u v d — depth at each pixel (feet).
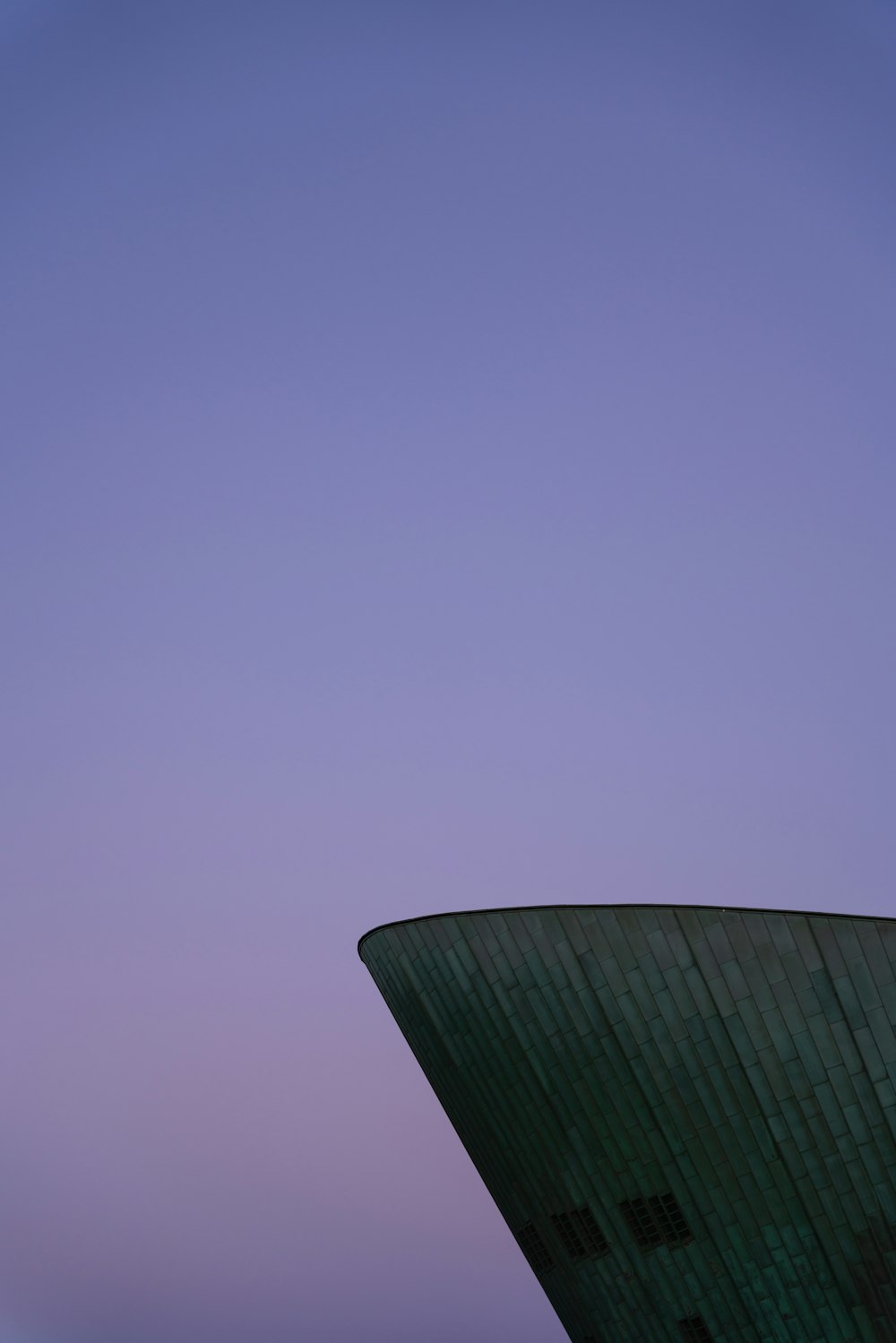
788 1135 116.16
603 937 124.26
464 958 135.03
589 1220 132.46
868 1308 113.91
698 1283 124.06
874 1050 111.55
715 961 118.32
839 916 113.09
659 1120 123.34
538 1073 131.64
